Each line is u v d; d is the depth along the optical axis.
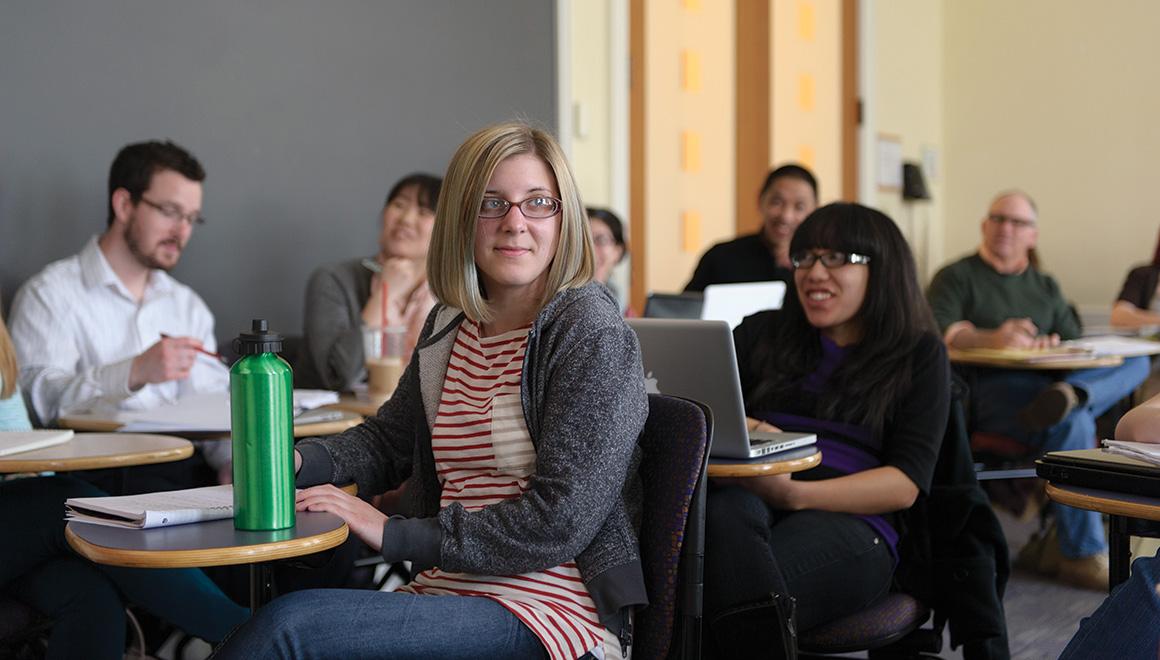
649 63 5.23
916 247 6.75
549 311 1.57
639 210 5.11
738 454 1.91
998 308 4.52
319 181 3.90
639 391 1.54
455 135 4.29
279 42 3.78
